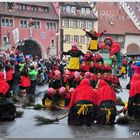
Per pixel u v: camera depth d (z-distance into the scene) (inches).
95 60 970.7
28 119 570.9
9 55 1165.1
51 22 3112.7
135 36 3639.3
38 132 470.0
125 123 528.4
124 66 1702.8
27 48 2957.7
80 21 3331.7
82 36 3336.6
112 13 3575.3
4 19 2817.4
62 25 3218.5
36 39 2999.5
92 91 513.7
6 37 2817.4
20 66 968.9
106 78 937.5
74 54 878.4
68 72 754.8
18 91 902.4
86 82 515.8
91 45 1025.5
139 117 538.3
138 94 534.9
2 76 558.9
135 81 539.5
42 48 3041.3
